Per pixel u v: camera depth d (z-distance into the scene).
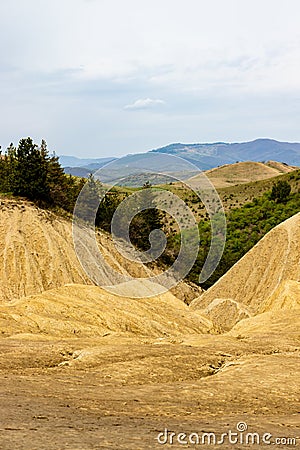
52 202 65.38
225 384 16.02
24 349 20.97
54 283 51.78
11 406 12.55
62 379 16.45
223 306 52.06
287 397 14.79
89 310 35.81
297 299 42.03
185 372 18.06
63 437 9.99
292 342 24.16
